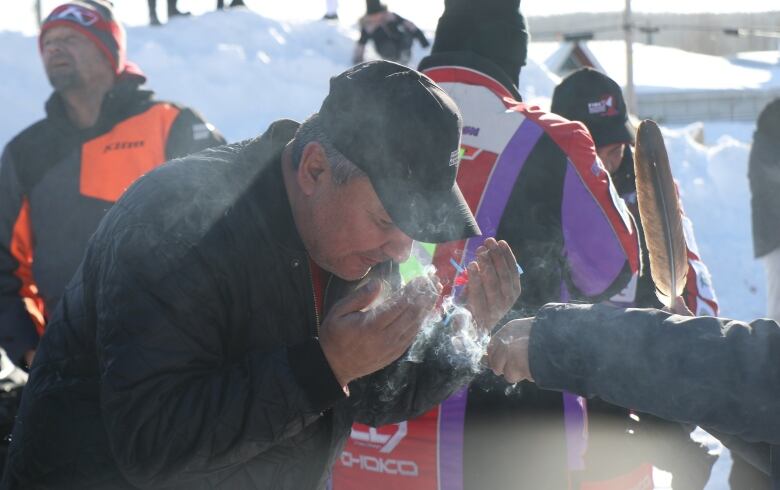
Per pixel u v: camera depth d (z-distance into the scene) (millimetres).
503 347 2041
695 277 3635
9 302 3951
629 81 19891
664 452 3377
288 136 2145
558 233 2861
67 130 4016
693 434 4863
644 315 1928
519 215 2863
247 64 12547
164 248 1977
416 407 2375
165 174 2084
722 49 32406
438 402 2379
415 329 1957
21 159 4000
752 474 4039
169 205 2020
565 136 2881
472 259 2844
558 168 2867
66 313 2141
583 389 1962
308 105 12445
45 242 3979
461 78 3004
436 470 2916
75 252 3971
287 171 2080
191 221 2014
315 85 12734
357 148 1956
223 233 2018
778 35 32188
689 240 3691
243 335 2070
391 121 1953
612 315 1950
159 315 1951
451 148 1993
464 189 2904
